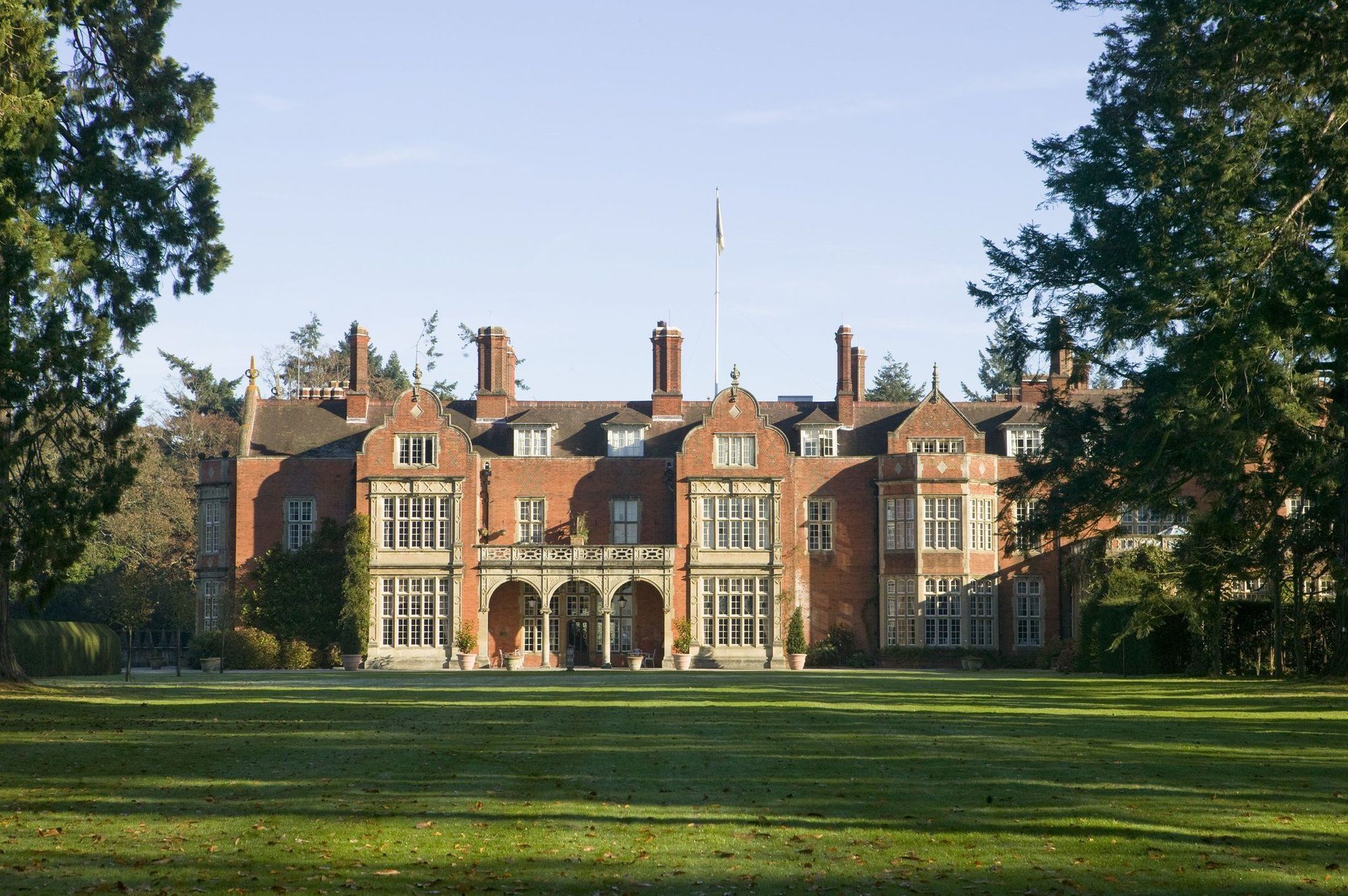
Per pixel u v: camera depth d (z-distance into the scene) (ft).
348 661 190.49
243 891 32.48
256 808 43.24
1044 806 43.29
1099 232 127.85
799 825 40.32
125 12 109.40
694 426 211.61
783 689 116.26
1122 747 60.90
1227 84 110.73
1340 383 105.60
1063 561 198.49
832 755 57.36
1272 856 35.96
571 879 33.60
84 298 100.99
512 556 197.06
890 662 198.08
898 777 50.21
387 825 40.42
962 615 198.08
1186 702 95.81
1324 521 119.14
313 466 202.80
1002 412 214.90
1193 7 110.83
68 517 95.81
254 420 209.67
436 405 200.54
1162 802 43.98
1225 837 38.19
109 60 109.91
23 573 95.50
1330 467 101.14
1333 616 144.77
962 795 45.65
